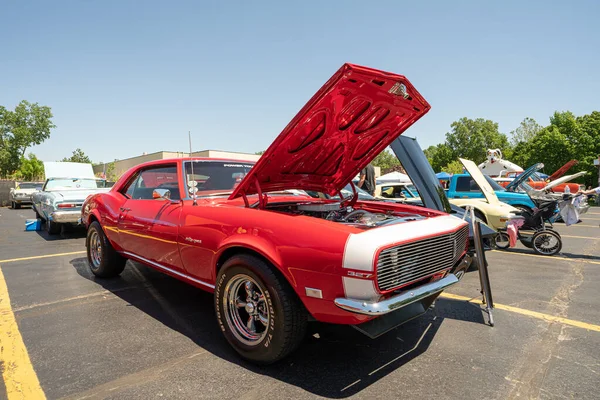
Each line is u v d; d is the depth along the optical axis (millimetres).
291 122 2551
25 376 2453
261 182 3104
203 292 4293
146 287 4484
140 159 41500
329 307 2244
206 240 2920
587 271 5395
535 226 6961
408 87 2730
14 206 21125
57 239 8414
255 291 2656
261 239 2512
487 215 7238
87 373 2494
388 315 2512
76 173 12164
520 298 4102
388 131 3312
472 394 2240
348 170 3717
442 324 3338
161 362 2646
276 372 2508
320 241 2252
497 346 2896
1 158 43438
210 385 2344
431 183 5113
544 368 2557
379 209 3721
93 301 3971
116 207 4344
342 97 2518
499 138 54219
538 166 8867
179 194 3471
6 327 3268
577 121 30641
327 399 2189
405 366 2584
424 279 2645
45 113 46469
